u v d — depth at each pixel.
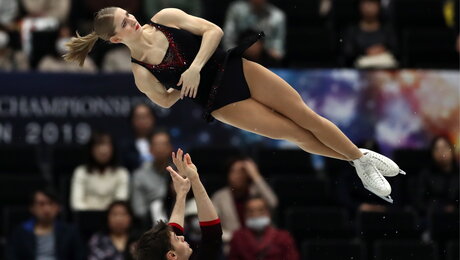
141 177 20.73
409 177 22.77
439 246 21.06
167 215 20.00
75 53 12.96
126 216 19.02
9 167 22.09
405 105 23.69
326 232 20.62
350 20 26.08
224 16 26.28
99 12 12.48
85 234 20.19
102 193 20.75
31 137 22.92
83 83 23.06
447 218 21.12
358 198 21.69
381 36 24.88
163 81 12.65
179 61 12.47
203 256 12.48
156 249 12.02
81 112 23.03
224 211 19.86
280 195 21.44
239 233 18.70
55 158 22.20
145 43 12.51
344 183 21.78
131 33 12.41
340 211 20.81
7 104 22.86
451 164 21.98
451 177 21.86
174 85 12.65
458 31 26.05
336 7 26.17
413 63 24.73
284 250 18.66
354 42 24.80
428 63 24.80
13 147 22.22
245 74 12.61
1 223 21.05
